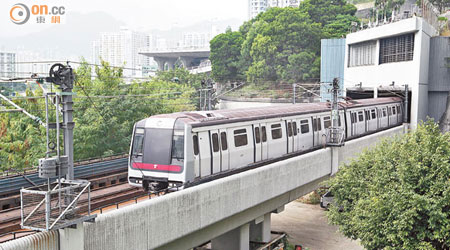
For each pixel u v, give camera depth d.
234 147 18.73
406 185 15.22
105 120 31.08
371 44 42.06
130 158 16.75
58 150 9.96
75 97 30.61
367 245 16.17
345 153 25.61
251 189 17.33
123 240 11.80
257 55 69.06
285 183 19.66
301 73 65.31
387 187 15.97
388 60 40.00
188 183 15.96
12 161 25.62
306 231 28.97
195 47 104.25
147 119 16.83
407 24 36.28
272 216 32.22
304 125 24.28
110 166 21.83
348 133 28.97
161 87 45.97
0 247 9.16
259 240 21.53
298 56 64.00
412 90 36.84
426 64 38.03
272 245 22.03
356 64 44.62
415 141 16.89
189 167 15.95
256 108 22.22
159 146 16.23
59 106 10.85
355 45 44.56
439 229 14.57
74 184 10.30
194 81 65.75
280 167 19.22
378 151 19.73
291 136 22.97
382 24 42.78
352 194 19.20
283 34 66.56
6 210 14.82
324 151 23.31
